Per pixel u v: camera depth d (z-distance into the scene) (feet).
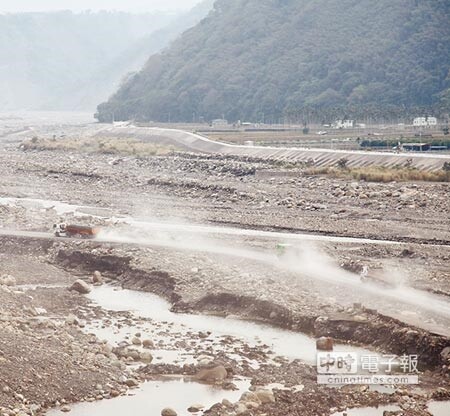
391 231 463.42
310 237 443.73
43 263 414.62
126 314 323.98
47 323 285.84
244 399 229.45
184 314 326.03
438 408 227.40
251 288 333.42
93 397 233.76
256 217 519.19
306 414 222.28
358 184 644.69
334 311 303.07
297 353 275.39
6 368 233.76
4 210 545.44
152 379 251.19
